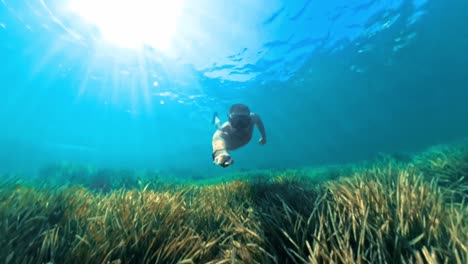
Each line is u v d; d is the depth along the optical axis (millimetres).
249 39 21484
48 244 1553
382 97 40156
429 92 39781
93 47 24797
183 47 22875
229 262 1650
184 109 42281
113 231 1816
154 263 1634
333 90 34875
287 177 4984
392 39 23094
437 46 25594
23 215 2000
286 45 22625
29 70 33281
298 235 1732
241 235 2047
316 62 26281
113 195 3133
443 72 32531
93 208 2549
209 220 2496
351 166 9062
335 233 1423
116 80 32688
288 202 2553
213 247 1998
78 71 31594
